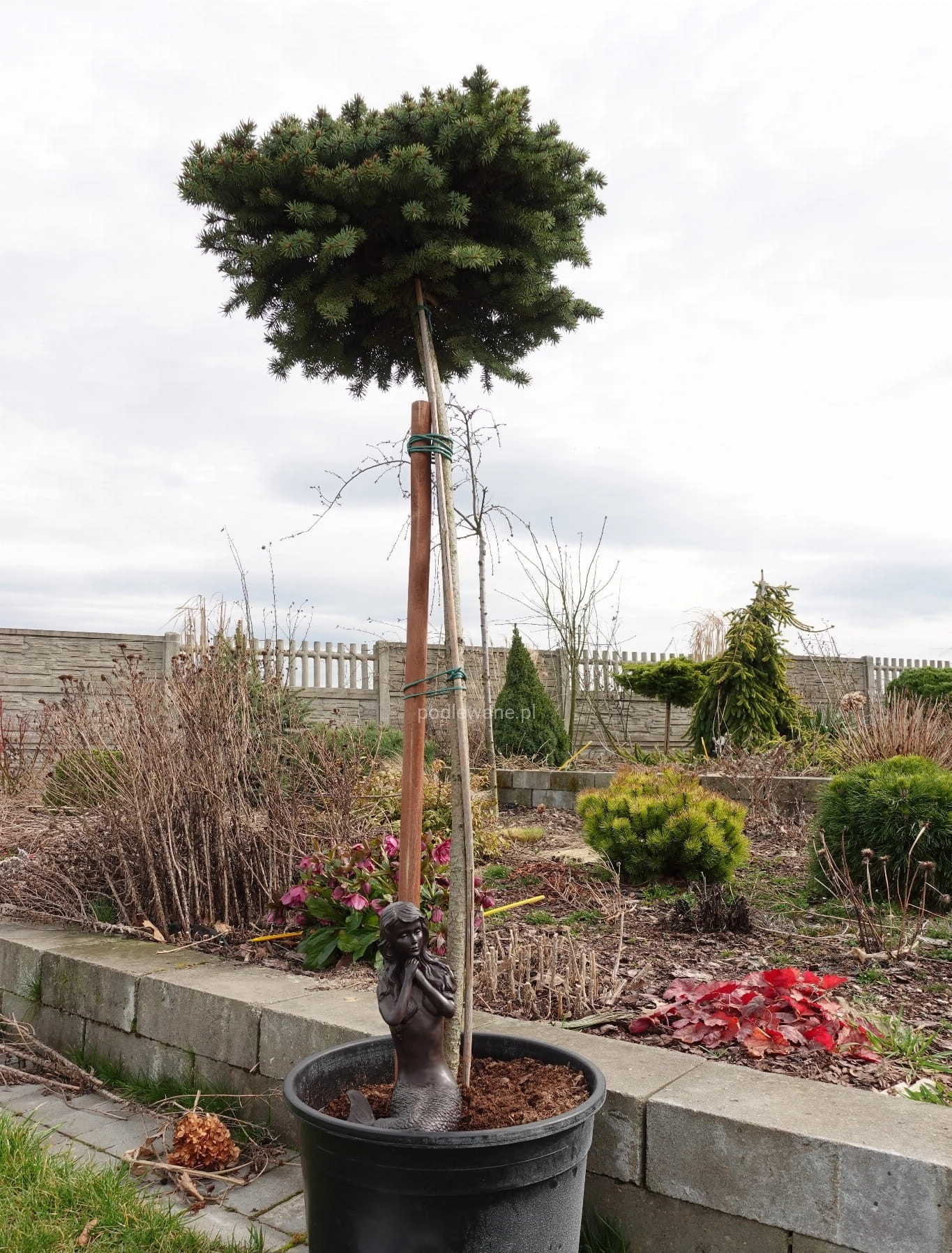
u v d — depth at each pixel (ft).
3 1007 14.07
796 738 34.35
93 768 16.01
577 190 9.22
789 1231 6.74
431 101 8.49
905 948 12.93
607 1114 7.70
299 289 8.63
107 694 17.74
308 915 13.33
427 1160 5.65
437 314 9.55
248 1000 10.61
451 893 7.39
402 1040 6.61
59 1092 11.73
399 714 50.26
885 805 16.11
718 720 34.94
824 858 16.61
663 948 13.39
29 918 15.49
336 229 8.48
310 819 15.28
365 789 18.43
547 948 12.51
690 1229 7.22
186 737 15.44
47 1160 9.11
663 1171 7.35
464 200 8.34
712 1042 9.36
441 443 7.88
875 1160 6.39
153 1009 11.67
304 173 8.18
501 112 8.20
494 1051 7.91
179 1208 8.63
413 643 7.64
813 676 57.16
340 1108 6.86
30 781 24.16
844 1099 7.45
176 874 14.48
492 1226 5.75
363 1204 5.85
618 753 38.22
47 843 16.57
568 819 26.91
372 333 9.62
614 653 52.85
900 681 47.39
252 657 17.15
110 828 15.33
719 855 17.22
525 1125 5.75
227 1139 9.43
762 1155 6.88
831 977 10.27
